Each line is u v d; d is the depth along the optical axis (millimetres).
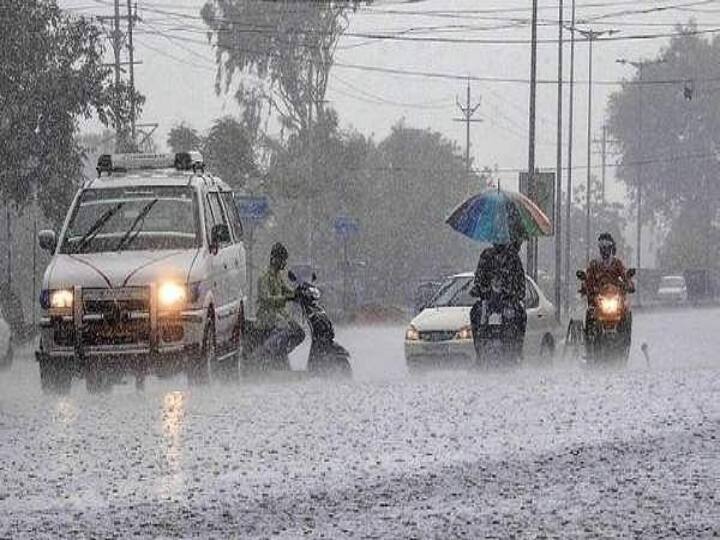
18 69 91250
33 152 93500
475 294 45844
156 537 17953
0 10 90625
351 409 31906
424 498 20484
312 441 26562
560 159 141875
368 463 23797
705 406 31578
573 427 28141
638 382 37938
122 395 36406
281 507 19906
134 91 97000
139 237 41562
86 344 38906
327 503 20172
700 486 21016
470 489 21172
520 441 26234
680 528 17922
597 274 47500
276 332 45156
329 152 173000
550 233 50406
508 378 40219
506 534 17797
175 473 23031
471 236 48875
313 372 44781
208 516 19312
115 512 19688
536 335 49906
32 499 20781
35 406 33531
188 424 29375
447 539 17547
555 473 22484
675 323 102875
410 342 50594
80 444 26531
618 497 20266
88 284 39031
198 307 39500
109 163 45594
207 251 41500
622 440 26047
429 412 31125
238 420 29969
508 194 49219
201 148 142125
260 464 23859
